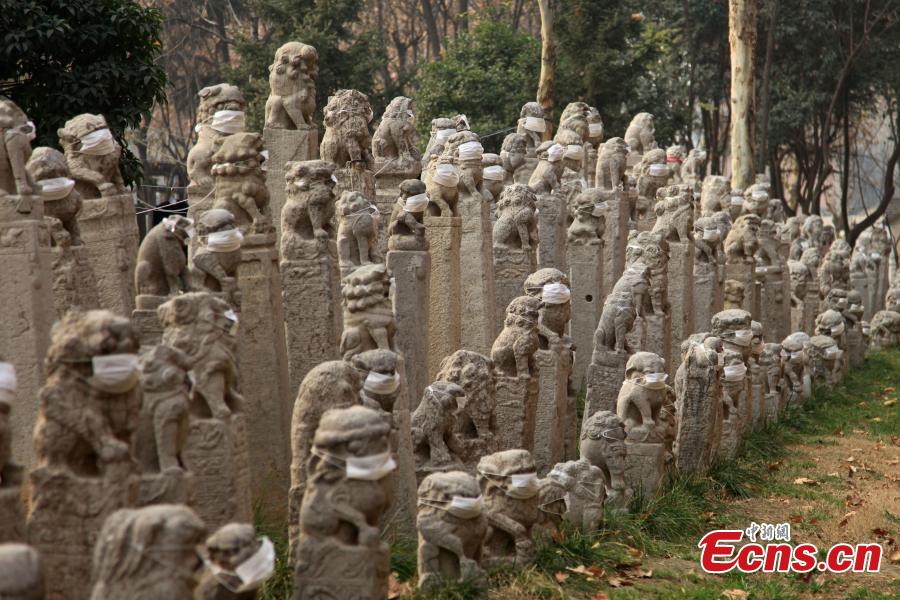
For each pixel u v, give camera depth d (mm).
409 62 48281
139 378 5770
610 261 16672
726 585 9164
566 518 9547
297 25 28312
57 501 5605
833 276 23422
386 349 8516
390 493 6508
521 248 13742
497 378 10703
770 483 13031
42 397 5570
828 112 33438
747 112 25062
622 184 17016
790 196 40812
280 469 8906
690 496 11430
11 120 7926
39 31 14164
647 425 10930
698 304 17844
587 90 29109
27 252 7871
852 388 20312
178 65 35906
